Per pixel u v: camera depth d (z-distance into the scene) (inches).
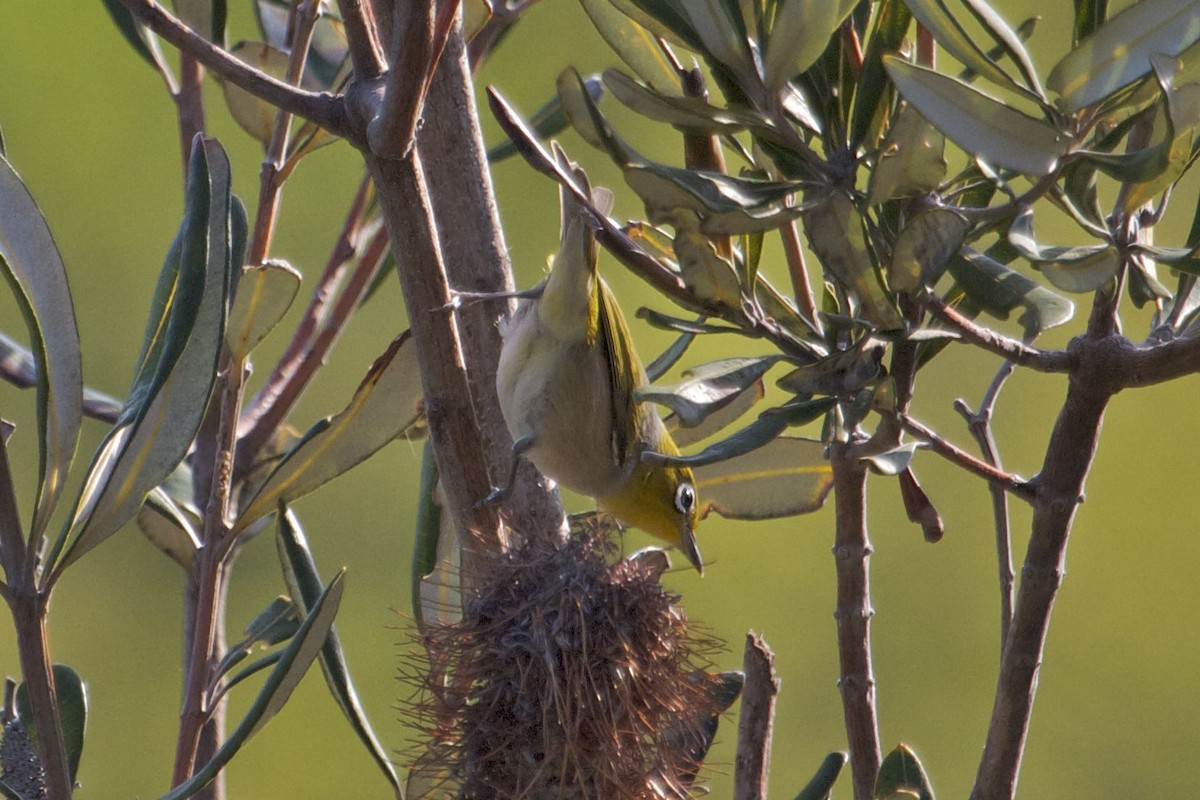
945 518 592.4
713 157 179.9
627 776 200.5
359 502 581.6
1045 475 180.2
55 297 185.0
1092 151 155.1
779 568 587.5
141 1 170.1
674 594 213.8
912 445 167.0
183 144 273.9
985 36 292.5
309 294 572.1
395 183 177.8
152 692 541.6
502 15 273.7
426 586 221.5
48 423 185.8
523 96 628.7
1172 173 152.2
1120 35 149.9
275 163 253.3
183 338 172.9
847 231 159.8
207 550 219.1
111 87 633.0
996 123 145.7
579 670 199.3
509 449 233.5
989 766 187.0
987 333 169.2
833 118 168.6
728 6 157.3
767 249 523.2
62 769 175.2
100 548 560.7
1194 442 617.3
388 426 217.9
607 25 187.2
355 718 202.8
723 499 262.2
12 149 613.3
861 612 200.5
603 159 597.3
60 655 538.0
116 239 605.6
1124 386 170.9
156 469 181.2
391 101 167.0
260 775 498.0
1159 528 614.5
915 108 145.2
